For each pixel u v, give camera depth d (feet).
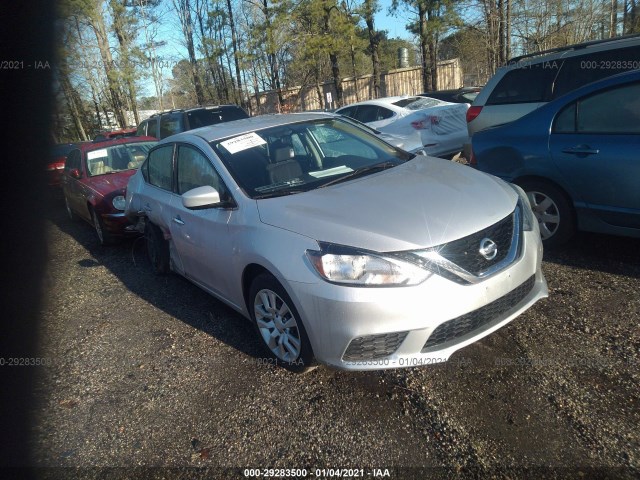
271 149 13.24
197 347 13.05
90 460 9.53
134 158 26.66
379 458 8.50
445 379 10.19
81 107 86.12
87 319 16.03
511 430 8.61
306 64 74.79
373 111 33.76
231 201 12.07
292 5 69.87
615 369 9.73
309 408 9.99
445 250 9.25
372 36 75.41
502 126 16.51
